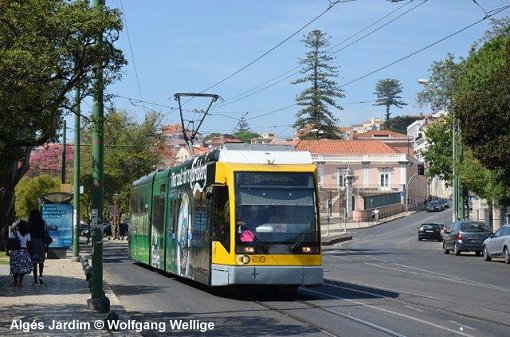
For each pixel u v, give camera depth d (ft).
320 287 73.51
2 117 45.09
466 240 139.64
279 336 43.09
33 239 72.49
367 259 126.72
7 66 43.11
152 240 96.37
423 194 419.95
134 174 223.10
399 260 123.65
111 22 46.34
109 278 87.20
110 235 247.50
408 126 548.72
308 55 362.12
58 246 117.29
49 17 45.06
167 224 86.02
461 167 158.30
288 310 55.47
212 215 63.87
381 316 51.34
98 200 53.01
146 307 58.08
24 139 50.11
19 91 44.39
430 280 82.23
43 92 46.21
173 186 83.87
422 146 436.76
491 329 45.16
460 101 113.60
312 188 62.90
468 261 122.11
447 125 230.07
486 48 141.90
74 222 111.65
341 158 360.07
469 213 216.74
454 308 55.72
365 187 360.48
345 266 107.65
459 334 43.16
